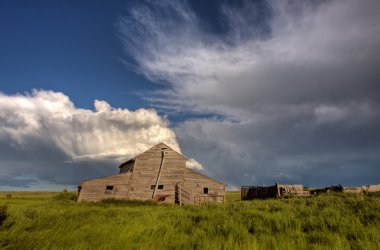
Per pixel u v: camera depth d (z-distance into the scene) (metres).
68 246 7.14
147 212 15.99
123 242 7.61
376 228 9.09
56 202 31.17
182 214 14.16
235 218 12.05
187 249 7.54
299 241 7.98
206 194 37.44
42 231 8.70
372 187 30.39
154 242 7.86
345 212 12.23
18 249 7.00
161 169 37.84
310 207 14.38
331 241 8.01
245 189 39.25
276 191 32.75
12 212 12.21
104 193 35.28
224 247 7.48
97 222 11.12
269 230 9.71
